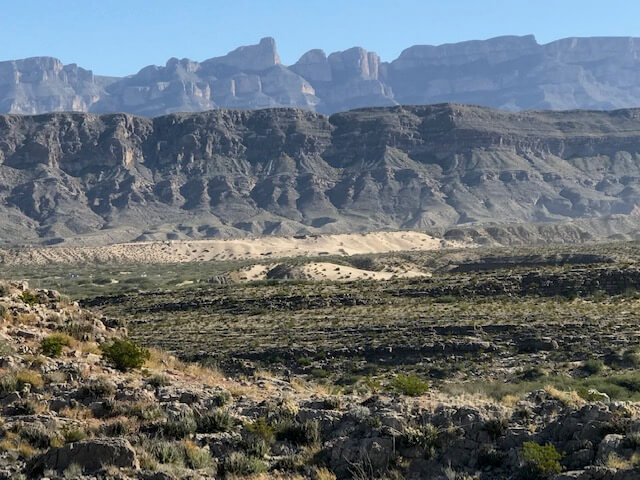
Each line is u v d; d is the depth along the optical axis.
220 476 24.56
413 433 24.75
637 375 54.19
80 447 24.34
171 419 27.70
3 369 32.50
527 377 58.03
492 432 24.44
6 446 26.03
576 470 22.28
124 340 38.78
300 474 24.70
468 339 67.75
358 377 61.19
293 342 71.06
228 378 37.19
